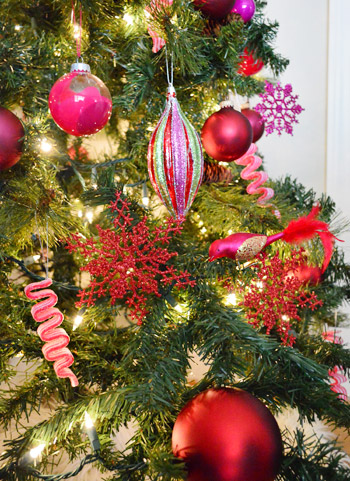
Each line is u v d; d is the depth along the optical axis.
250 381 0.77
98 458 0.73
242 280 0.83
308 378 0.78
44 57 0.79
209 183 0.94
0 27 0.77
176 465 0.66
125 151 1.03
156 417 0.74
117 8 0.85
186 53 0.76
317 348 0.91
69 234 0.80
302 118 1.52
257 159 0.93
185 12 0.77
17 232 0.83
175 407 0.76
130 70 0.82
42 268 0.99
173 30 0.75
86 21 0.83
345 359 0.90
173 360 0.76
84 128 0.72
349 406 0.79
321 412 0.76
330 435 1.08
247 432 0.67
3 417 0.80
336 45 1.42
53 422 0.75
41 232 0.83
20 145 0.74
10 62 0.76
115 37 0.87
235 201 0.91
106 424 0.78
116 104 0.82
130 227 0.79
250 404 0.69
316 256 0.85
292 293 0.78
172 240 0.87
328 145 1.47
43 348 0.75
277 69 0.97
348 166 1.45
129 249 0.72
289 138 1.55
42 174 0.81
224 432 0.67
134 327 0.87
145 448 0.72
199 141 0.74
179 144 0.72
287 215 0.91
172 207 0.75
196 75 0.84
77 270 1.02
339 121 1.45
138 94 0.83
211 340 0.75
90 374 0.81
